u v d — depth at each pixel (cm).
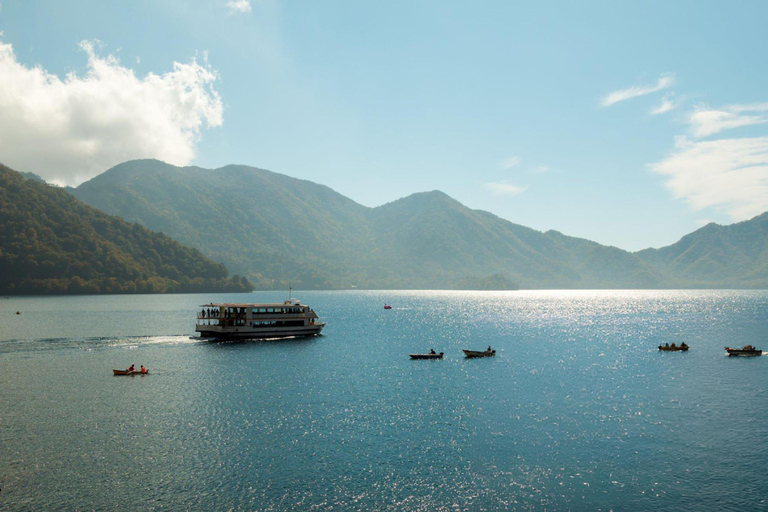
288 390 6769
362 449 4581
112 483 3862
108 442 4703
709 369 8362
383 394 6594
